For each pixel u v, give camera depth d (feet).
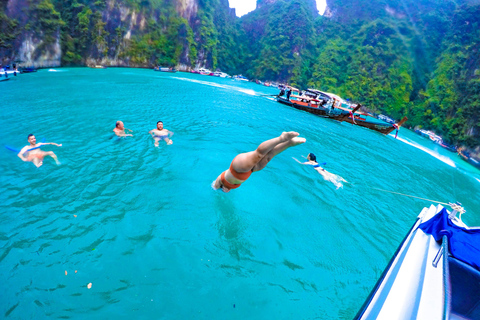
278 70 261.24
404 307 10.91
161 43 228.02
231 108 72.28
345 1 246.47
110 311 12.89
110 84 90.79
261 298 14.87
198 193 24.38
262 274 16.61
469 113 59.16
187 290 14.65
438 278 12.27
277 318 13.84
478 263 13.01
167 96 77.30
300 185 29.73
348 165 41.27
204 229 19.85
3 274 14.26
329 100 92.48
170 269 15.90
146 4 216.33
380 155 52.31
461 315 12.35
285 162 35.68
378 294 12.05
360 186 33.60
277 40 272.72
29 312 12.44
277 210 23.99
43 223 18.52
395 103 92.22
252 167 14.14
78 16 175.94
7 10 138.51
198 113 58.95
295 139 11.81
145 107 57.93
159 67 205.46
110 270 15.28
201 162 30.99
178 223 20.15
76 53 176.14
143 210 21.20
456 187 43.47
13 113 42.70
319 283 16.70
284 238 20.43
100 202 21.59
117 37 196.75
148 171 27.43
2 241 16.53
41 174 24.72
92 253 16.38
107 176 25.63
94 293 13.74
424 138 71.05
